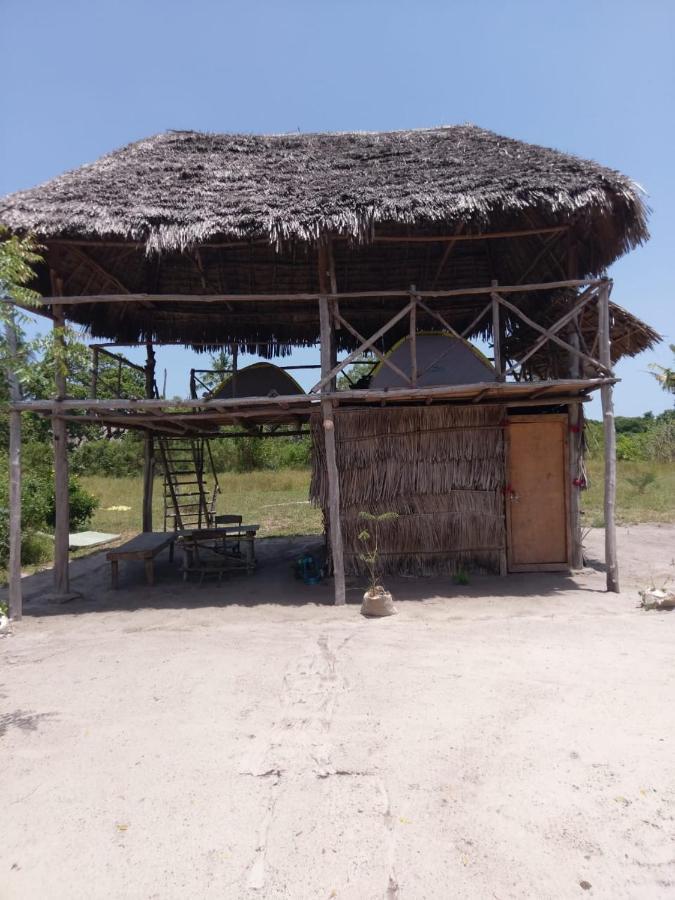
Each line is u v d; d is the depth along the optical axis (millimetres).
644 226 6812
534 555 8250
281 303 9859
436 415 8078
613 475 7176
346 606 6918
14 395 7066
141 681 4777
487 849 2660
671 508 13984
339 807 2986
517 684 4367
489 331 10352
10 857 2730
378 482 8086
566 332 8430
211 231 6512
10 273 4090
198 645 5672
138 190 7121
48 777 3381
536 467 8273
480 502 8086
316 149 8438
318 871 2566
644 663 4695
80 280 8445
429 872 2535
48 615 7129
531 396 7902
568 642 5277
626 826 2779
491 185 6742
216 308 9844
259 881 2521
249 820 2920
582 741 3520
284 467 26469
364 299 9891
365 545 8125
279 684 4574
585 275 8180
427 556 8125
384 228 8312
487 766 3299
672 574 8195
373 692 4324
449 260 9367
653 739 3514
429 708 4027
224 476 22812
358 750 3518
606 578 7816
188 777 3318
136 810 3041
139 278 9242
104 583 8836
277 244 6602
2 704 4426
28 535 10852
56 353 4660
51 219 6547
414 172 7270
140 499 19594
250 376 8930
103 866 2646
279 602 7266
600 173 6730
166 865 2639
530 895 2396
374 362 9984
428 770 3281
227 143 8547
